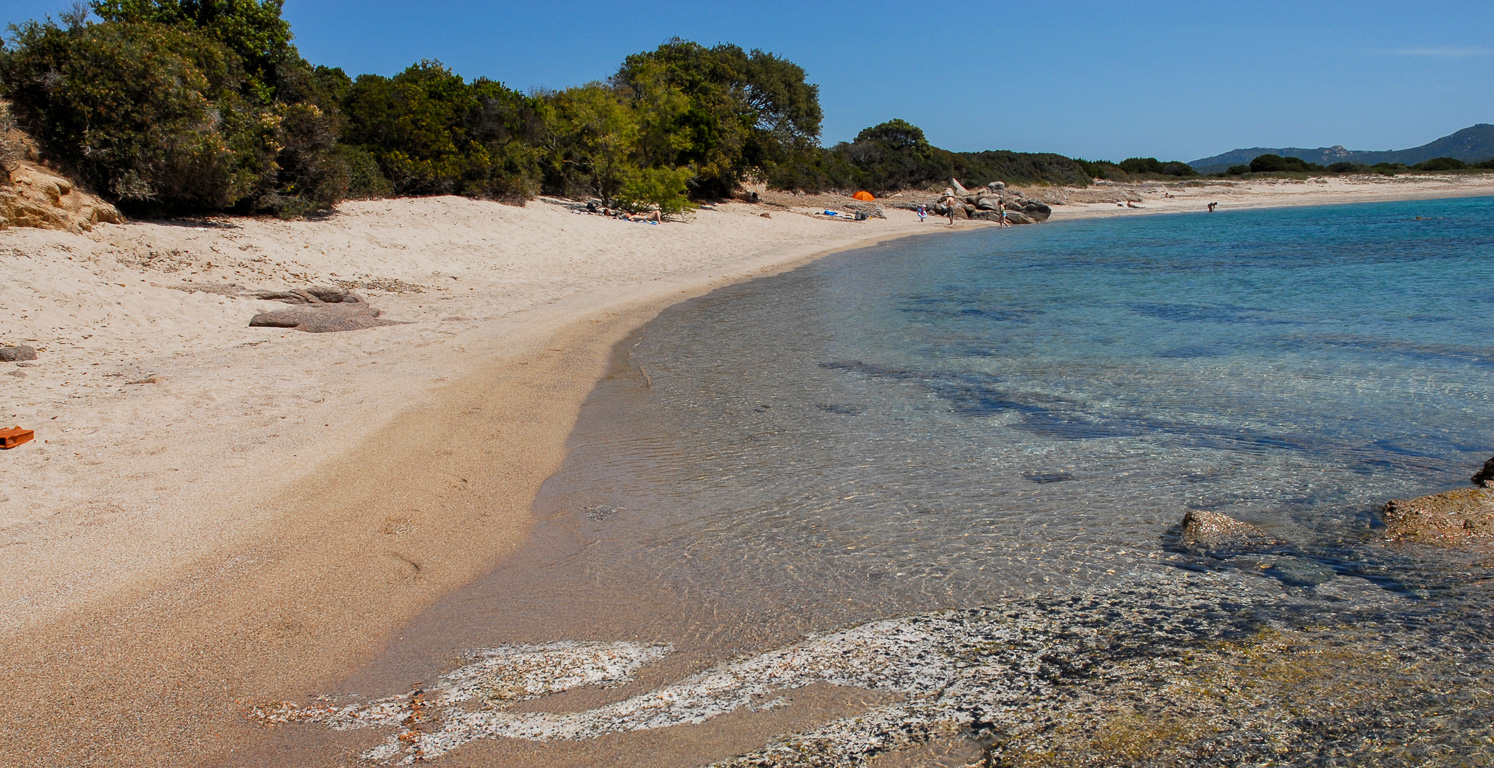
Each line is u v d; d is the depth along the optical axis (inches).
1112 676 154.5
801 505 250.7
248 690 155.7
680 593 196.7
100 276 497.0
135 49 629.0
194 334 452.8
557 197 1298.0
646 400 373.7
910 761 131.7
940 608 185.9
